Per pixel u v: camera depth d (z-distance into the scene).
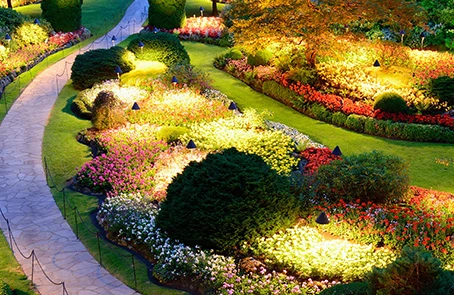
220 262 12.95
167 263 13.15
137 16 42.72
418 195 16.55
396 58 27.23
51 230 15.35
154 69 26.66
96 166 18.27
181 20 37.22
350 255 13.23
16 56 29.28
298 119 23.94
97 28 38.94
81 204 16.72
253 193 13.55
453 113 23.73
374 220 14.62
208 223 13.34
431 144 21.30
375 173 15.84
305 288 12.06
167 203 14.36
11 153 20.19
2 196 17.27
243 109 24.92
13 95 25.89
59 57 31.69
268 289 12.01
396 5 26.11
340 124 23.22
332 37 25.17
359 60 27.86
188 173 14.31
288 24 25.23
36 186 17.91
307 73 25.42
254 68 27.95
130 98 24.06
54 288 12.66
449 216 14.94
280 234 14.02
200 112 22.62
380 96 23.06
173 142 20.27
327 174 16.39
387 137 22.06
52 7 34.69
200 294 12.42
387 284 8.98
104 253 14.17
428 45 33.84
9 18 31.22
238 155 14.56
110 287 12.74
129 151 19.09
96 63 26.69
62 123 22.81
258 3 25.59
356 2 24.55
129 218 15.02
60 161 19.56
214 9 40.59
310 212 15.17
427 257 8.85
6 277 13.02
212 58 32.09
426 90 24.78
